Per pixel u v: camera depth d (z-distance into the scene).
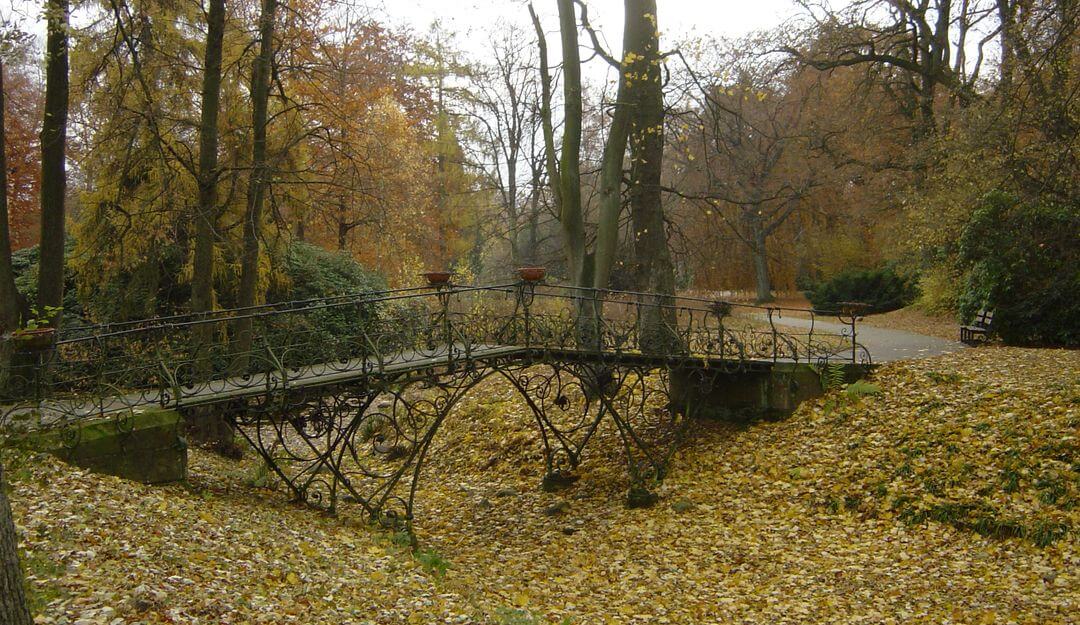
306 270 16.48
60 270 11.04
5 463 6.68
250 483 10.05
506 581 8.32
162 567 5.52
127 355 9.11
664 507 10.66
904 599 7.07
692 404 13.28
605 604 7.65
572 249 15.13
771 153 27.34
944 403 10.98
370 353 9.85
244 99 13.20
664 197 21.95
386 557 7.64
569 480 12.19
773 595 7.55
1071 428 9.20
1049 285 14.94
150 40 11.14
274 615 5.19
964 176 17.47
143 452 7.70
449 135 29.11
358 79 13.98
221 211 11.48
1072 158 13.83
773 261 34.75
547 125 15.54
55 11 8.88
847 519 9.24
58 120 10.88
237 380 9.95
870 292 27.62
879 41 23.09
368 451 14.83
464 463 13.58
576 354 11.10
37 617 4.32
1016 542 7.82
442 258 29.17
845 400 12.05
